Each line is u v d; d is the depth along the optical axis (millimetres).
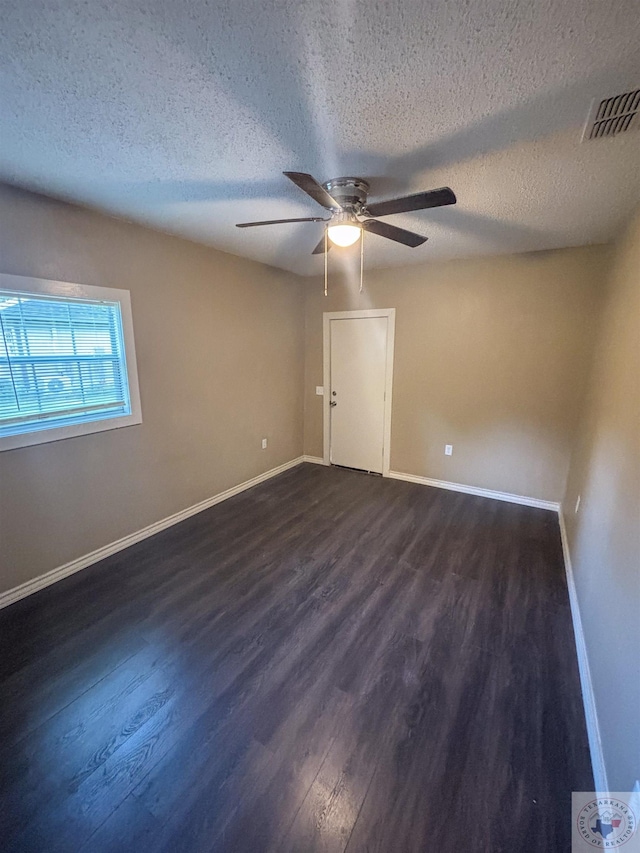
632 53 1060
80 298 2438
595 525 2068
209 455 3592
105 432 2691
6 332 2162
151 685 1746
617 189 1973
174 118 1431
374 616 2197
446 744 1494
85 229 2416
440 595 2383
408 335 4074
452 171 1811
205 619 2166
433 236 2898
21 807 1286
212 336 3451
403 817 1264
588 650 1808
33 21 991
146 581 2506
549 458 3574
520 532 3174
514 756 1452
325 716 1607
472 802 1306
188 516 3432
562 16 950
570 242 3059
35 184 2045
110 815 1268
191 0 929
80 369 2533
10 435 2197
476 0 912
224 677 1793
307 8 949
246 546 2949
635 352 1746
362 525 3289
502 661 1889
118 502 2836
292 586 2465
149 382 2949
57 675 1789
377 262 3822
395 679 1786
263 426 4250
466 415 3904
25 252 2154
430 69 1146
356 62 1125
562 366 3404
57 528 2475
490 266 3559
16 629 2074
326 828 1235
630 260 2150
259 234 2930
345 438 4707
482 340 3707
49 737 1510
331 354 4590
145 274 2811
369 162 1738
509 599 2346
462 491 4039
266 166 1807
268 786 1354
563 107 1316
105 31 1025
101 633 2051
